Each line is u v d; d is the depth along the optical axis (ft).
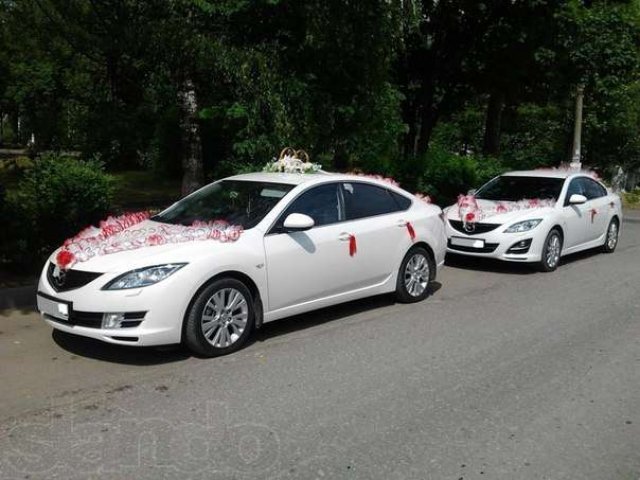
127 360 18.42
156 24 32.07
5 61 50.65
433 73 62.75
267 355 19.17
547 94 66.23
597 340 21.48
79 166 30.76
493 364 18.93
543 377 17.95
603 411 15.75
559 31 55.83
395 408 15.62
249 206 21.36
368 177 25.03
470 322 23.34
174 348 19.49
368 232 23.25
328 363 18.65
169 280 17.66
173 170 59.82
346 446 13.64
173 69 34.99
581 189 36.99
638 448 13.87
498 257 31.91
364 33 33.88
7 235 27.40
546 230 32.50
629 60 56.03
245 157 34.83
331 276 21.93
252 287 19.75
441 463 13.02
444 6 57.06
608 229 38.93
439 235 26.61
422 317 23.82
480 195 36.55
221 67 32.22
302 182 22.31
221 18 32.86
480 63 63.52
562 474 12.70
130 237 19.31
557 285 30.01
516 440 14.10
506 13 56.90
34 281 25.85
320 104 34.09
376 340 20.93
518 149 89.10
